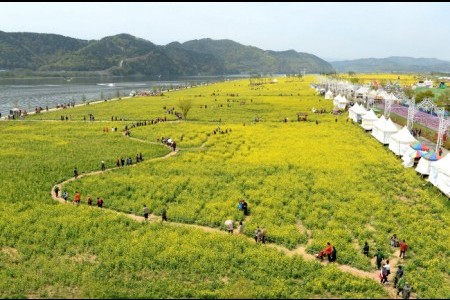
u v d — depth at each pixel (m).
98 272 38.62
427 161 69.00
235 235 46.81
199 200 57.72
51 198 58.97
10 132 108.88
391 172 71.25
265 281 37.59
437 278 38.25
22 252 43.00
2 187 62.62
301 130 109.56
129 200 58.38
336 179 66.38
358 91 161.88
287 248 44.66
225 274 39.03
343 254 42.47
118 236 46.12
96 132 109.31
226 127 114.88
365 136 102.00
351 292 36.12
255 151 86.38
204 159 80.50
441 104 126.25
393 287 37.38
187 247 43.25
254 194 59.59
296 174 69.69
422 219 51.44
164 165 76.12
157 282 37.09
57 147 90.88
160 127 115.56
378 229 48.31
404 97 135.75
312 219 50.81
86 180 66.62
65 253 43.00
